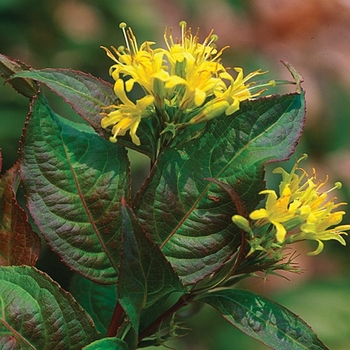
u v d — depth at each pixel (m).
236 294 0.50
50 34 1.16
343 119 1.10
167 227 0.49
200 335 1.03
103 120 0.49
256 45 1.09
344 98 1.10
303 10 1.09
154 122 0.50
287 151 0.49
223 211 0.49
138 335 0.51
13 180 0.51
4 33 1.13
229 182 0.49
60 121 0.50
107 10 1.18
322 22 1.10
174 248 0.49
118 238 0.49
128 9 1.17
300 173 1.06
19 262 0.51
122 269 0.47
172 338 0.51
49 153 0.49
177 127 0.49
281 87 1.06
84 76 0.50
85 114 0.49
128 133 0.50
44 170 0.49
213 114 0.49
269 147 0.49
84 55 1.17
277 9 1.08
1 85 1.04
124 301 0.48
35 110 0.49
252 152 0.49
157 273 0.47
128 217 0.46
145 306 0.48
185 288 0.48
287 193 0.49
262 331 0.49
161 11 1.16
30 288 0.48
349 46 1.10
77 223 0.49
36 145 0.49
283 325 0.49
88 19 1.18
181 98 0.49
